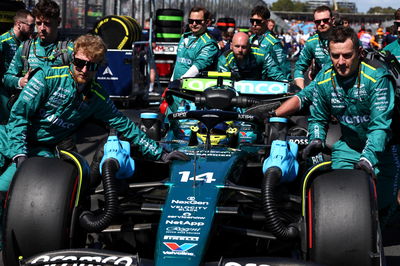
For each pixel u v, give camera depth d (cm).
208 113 481
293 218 441
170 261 346
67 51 641
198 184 417
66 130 477
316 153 477
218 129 512
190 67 933
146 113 603
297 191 531
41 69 454
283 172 405
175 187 417
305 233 396
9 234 394
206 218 380
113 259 360
